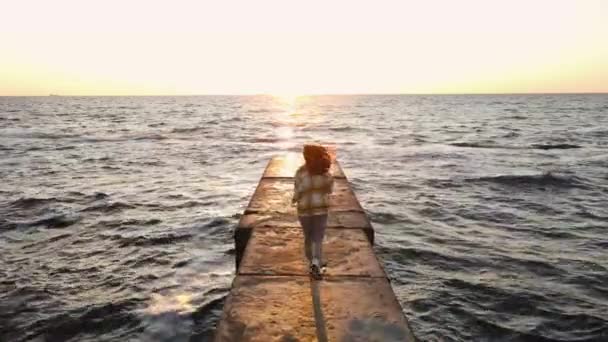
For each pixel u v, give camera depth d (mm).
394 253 10836
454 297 8375
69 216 14203
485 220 14125
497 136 44938
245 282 4520
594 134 46219
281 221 6773
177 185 19781
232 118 83562
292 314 3848
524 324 7379
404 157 29500
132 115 96000
